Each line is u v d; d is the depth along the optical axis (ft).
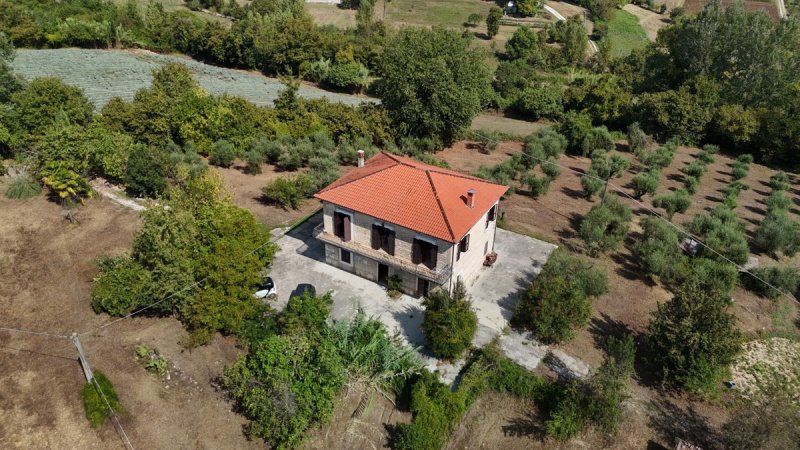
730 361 88.43
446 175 110.52
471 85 194.29
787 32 224.33
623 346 86.33
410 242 100.53
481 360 88.99
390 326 98.22
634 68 298.15
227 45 311.06
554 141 196.65
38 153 136.77
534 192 156.97
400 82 189.06
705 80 223.10
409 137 192.44
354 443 78.33
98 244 117.60
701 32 239.91
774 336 103.71
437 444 76.95
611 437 79.82
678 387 88.94
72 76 244.63
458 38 197.26
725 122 209.87
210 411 80.89
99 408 77.61
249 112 180.86
